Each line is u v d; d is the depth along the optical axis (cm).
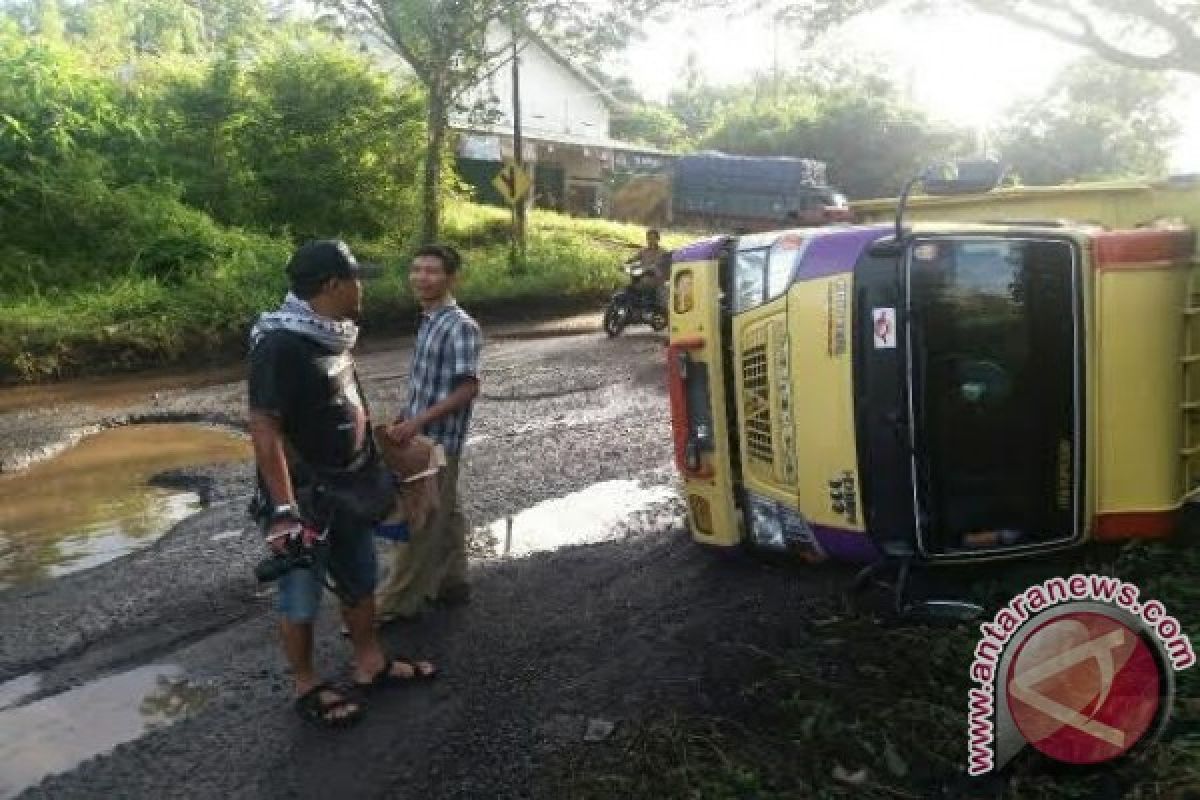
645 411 982
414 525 419
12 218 1430
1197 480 465
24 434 903
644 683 417
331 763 366
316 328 364
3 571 579
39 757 377
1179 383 437
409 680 425
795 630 458
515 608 502
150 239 1484
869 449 430
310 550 359
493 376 1162
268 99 1878
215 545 606
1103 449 434
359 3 1658
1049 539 440
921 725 367
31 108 1534
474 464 782
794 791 334
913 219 719
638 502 686
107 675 442
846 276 436
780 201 2978
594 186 3422
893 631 434
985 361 430
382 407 995
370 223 1944
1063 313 427
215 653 461
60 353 1177
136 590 535
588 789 337
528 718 393
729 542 515
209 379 1179
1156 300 426
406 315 1514
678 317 521
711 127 4319
